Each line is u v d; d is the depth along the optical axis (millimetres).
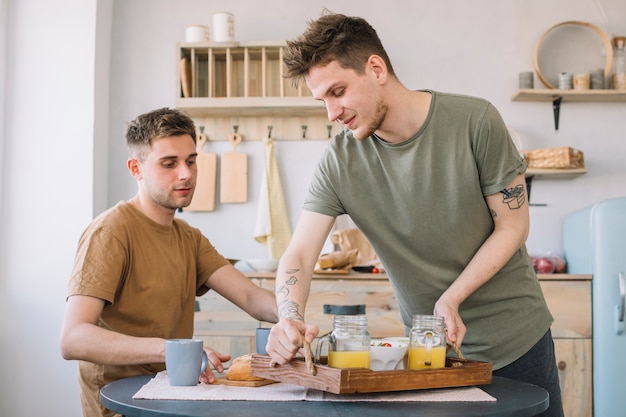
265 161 3906
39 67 3729
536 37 3943
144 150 2068
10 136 3701
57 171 3691
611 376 3365
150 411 1301
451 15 3959
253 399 1395
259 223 3848
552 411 2018
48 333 3654
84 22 3742
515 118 3924
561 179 3908
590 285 3434
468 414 1259
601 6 3943
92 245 1948
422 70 3941
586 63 3932
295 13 3975
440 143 1826
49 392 3648
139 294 2006
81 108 3717
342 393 1384
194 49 3787
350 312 3400
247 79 3742
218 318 3420
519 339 1978
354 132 1762
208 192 3914
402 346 1556
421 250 1931
